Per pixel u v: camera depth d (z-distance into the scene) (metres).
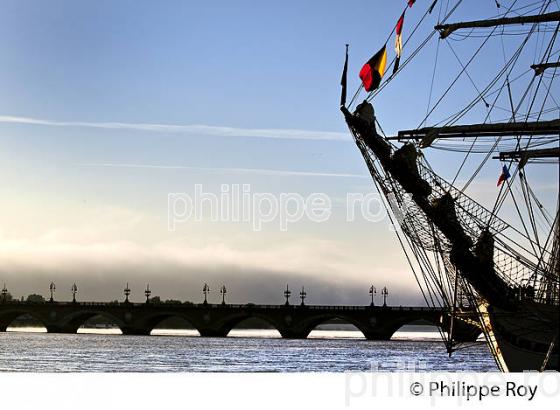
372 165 61.19
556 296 64.44
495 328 64.75
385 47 57.06
